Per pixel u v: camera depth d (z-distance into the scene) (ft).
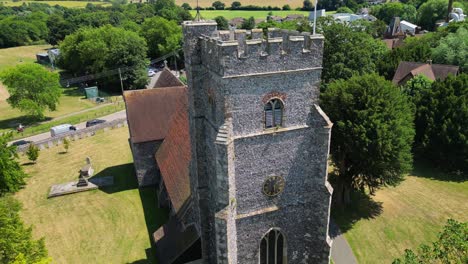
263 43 73.72
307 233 93.45
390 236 141.69
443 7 540.11
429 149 198.80
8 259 90.17
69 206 161.68
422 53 288.10
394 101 147.33
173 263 101.96
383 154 137.80
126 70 369.30
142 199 164.25
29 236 100.73
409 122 152.97
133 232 141.59
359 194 172.45
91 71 395.55
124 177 186.39
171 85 200.75
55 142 236.43
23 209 160.66
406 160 147.13
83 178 176.96
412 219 152.35
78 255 130.41
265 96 77.36
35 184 183.93
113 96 369.30
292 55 76.23
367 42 242.78
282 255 94.27
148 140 167.02
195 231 103.40
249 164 81.35
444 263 79.92
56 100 299.79
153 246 133.08
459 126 185.98
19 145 228.22
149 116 171.94
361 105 144.77
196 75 84.64
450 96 189.98
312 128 83.66
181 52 443.73
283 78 77.36
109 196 167.84
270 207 87.04
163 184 151.84
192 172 99.40
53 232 144.15
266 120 79.77
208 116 85.71
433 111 194.49
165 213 152.56
